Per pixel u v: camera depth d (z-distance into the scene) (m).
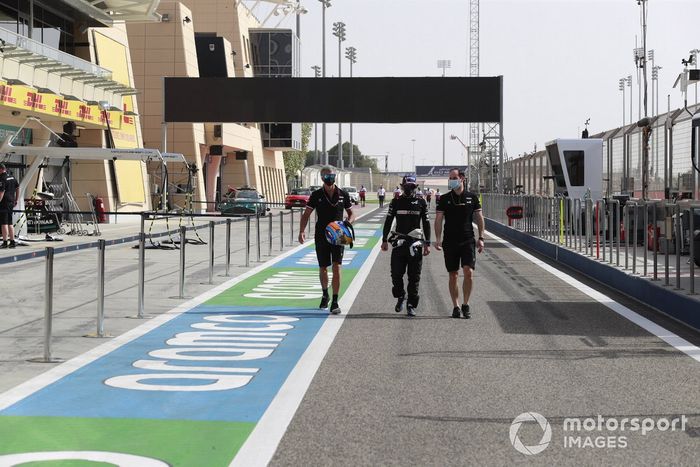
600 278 18.03
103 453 6.16
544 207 26.80
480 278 18.62
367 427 6.82
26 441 6.46
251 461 5.96
